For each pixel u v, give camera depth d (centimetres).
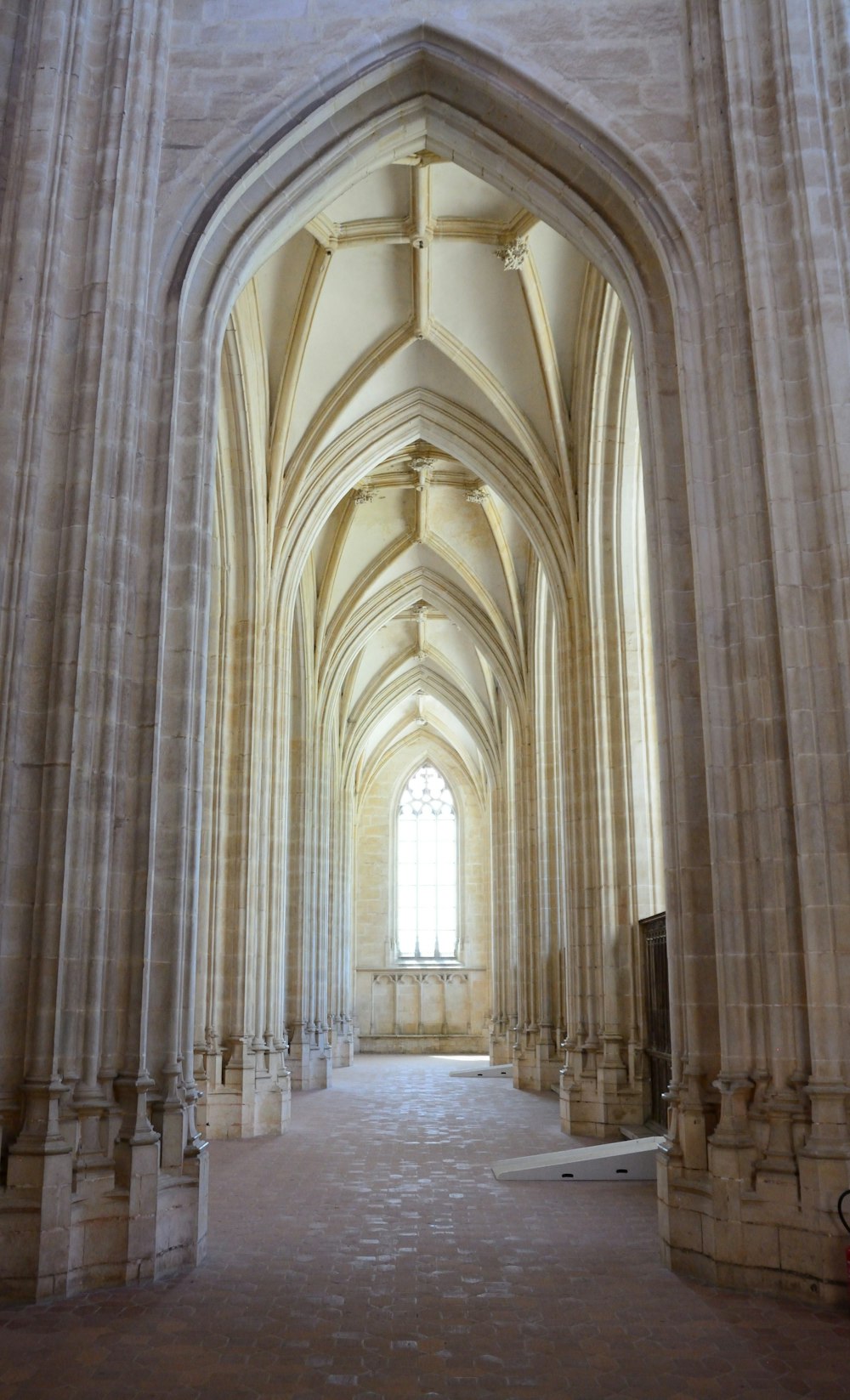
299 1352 701
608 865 1742
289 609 1995
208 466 1083
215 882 1780
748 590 982
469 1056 4066
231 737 1842
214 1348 707
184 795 1006
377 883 4384
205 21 1178
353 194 1678
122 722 977
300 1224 1071
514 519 2642
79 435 1003
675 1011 982
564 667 1878
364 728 3784
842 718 924
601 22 1169
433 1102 2266
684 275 1082
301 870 2647
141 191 1090
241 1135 1684
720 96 1102
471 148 1232
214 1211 1129
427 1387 639
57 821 918
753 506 995
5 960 894
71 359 1032
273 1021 1842
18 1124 864
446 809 4481
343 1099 2328
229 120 1147
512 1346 714
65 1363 679
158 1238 892
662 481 1072
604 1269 910
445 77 1198
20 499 977
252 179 1139
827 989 883
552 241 1733
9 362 1007
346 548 2819
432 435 2105
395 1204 1169
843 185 1031
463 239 1742
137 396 1038
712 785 966
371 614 2952
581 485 1866
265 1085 1756
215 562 1873
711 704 980
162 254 1101
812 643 950
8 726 930
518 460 2012
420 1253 959
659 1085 1627
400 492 2698
